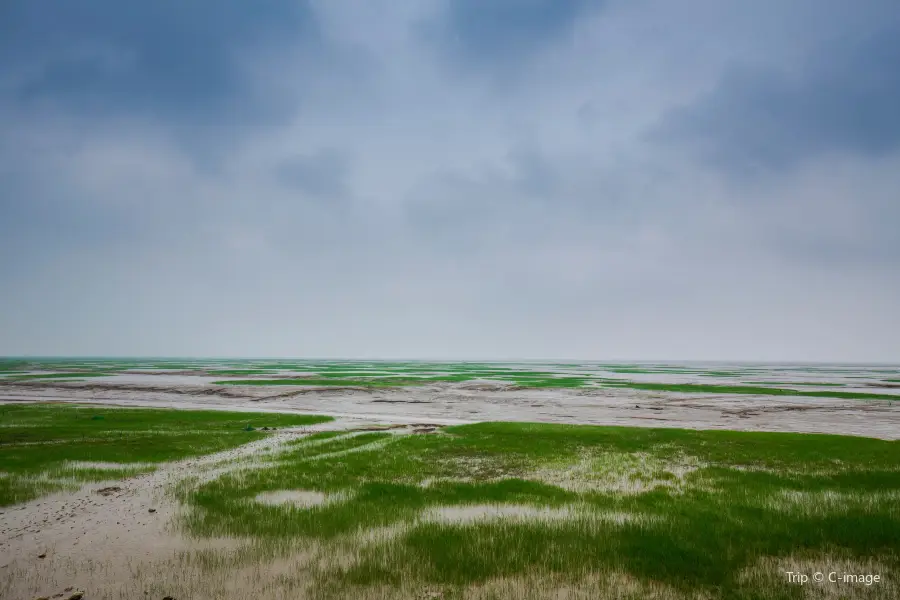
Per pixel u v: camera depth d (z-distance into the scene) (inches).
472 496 786.8
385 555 529.7
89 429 1486.2
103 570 497.7
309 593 445.7
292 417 1894.7
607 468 1010.7
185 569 499.5
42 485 838.5
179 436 1395.2
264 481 885.2
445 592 447.2
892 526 609.9
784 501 756.0
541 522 642.2
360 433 1503.4
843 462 1060.5
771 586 455.5
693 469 999.0
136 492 804.6
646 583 465.1
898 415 2133.4
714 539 570.9
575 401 2691.9
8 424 1582.2
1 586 462.0
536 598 436.8
